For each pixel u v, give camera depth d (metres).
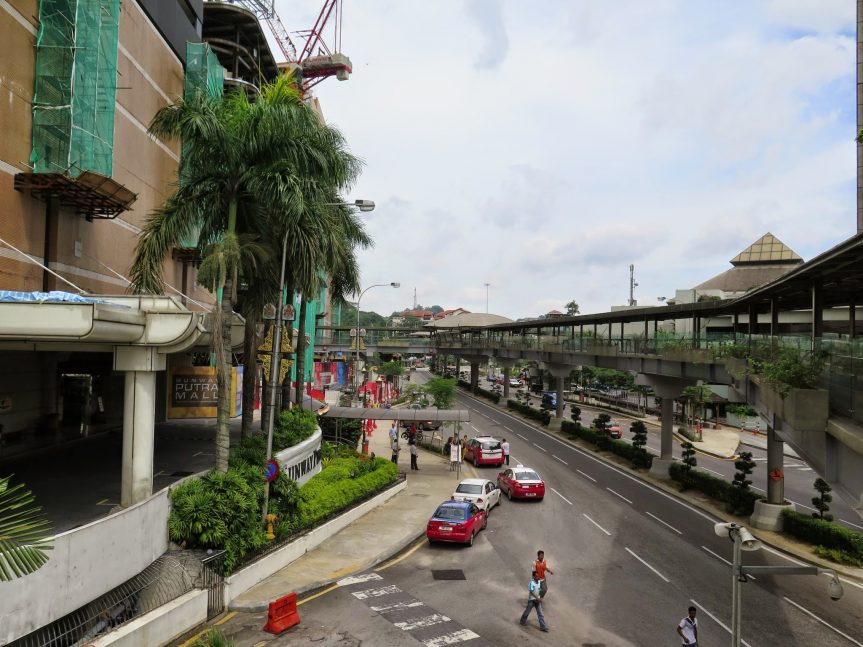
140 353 14.26
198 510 14.88
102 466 18.83
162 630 12.25
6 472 17.89
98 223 21.73
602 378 91.25
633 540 21.88
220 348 16.94
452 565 18.66
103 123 20.00
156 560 14.03
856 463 11.12
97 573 11.60
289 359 29.53
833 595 10.48
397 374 82.19
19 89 17.30
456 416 34.19
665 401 34.34
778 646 13.37
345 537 21.28
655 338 32.91
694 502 28.19
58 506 14.14
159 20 26.44
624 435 55.38
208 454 21.20
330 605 15.02
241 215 19.69
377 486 26.98
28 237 17.80
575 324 45.75
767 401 16.81
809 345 14.76
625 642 13.30
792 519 22.72
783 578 18.22
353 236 31.12
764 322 45.94
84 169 18.28
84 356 23.25
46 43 17.95
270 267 20.38
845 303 26.38
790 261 69.06
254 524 16.84
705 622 14.63
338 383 79.31
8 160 16.84
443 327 78.19
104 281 22.25
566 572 18.20
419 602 15.41
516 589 16.62
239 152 17.98
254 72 53.47
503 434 50.41
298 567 17.75
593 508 26.72
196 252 27.97
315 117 19.41
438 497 28.34
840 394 12.27
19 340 13.75
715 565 19.30
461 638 13.26
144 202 25.39
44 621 10.24
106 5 20.34
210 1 47.66
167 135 17.86
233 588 14.96
